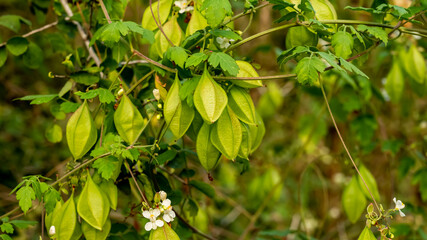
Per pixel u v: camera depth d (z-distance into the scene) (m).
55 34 1.29
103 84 1.14
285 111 1.97
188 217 1.25
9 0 1.68
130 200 1.20
